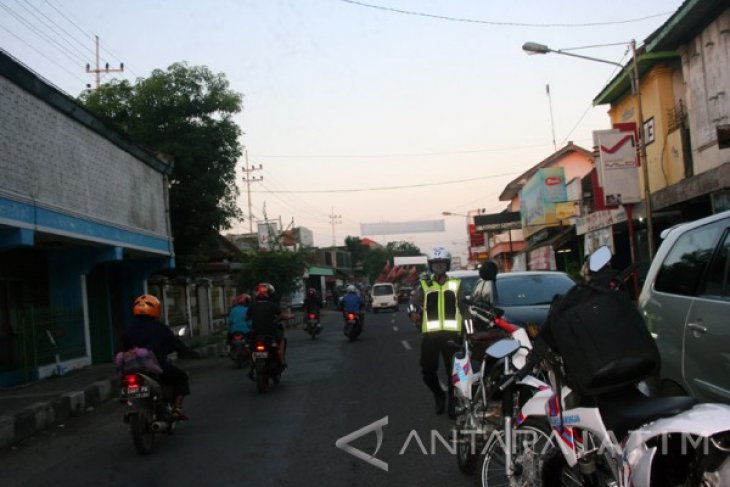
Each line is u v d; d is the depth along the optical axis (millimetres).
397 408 9008
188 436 8266
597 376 3748
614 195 19906
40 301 15477
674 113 19781
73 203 13867
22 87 11945
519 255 42875
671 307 5469
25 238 11609
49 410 9898
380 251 100500
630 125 20078
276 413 9391
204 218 21688
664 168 20062
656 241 22625
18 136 11812
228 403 10625
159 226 19359
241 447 7473
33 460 7660
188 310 27844
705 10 16188
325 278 72500
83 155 14500
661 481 3436
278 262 32688
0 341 13469
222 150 22109
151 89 21203
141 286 20203
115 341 19609
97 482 6449
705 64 17000
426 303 8039
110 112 21516
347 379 12227
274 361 11797
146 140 20984
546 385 4668
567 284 10188
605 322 3857
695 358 5055
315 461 6652
